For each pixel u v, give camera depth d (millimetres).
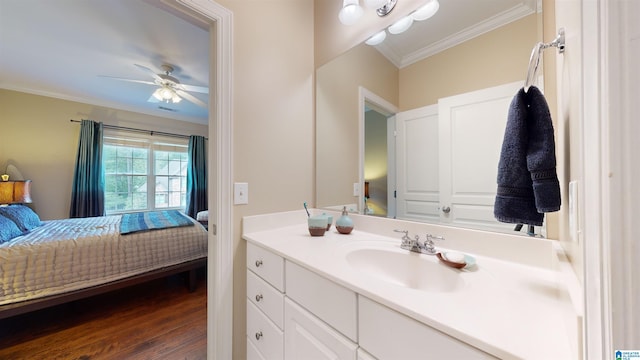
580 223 344
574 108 409
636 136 207
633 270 208
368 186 1387
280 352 993
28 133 3258
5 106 3123
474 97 1000
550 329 489
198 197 4699
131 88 3281
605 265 226
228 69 1237
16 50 2355
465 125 1024
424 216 1151
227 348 1242
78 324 1842
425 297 617
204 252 2510
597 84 235
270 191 1422
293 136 1545
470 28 1013
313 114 1663
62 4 1763
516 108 669
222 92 1217
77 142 3592
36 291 1692
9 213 2197
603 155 227
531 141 638
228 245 1243
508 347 439
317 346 811
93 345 1612
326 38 1607
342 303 733
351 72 1457
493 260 904
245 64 1313
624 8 212
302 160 1595
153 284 2592
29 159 3258
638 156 206
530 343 448
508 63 918
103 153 3764
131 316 1957
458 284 782
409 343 571
